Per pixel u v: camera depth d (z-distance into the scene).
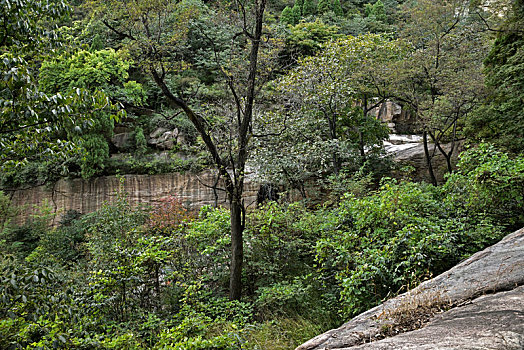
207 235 8.49
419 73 14.12
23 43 4.20
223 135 8.70
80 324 4.61
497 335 1.75
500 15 13.04
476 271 3.48
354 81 14.90
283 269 8.16
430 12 15.04
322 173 15.35
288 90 14.23
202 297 7.00
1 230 19.34
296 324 6.07
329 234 7.54
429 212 7.19
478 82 12.81
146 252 6.95
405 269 5.09
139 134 21.59
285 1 34.81
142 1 6.63
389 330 2.62
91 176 20.09
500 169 6.81
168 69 7.38
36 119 3.37
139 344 5.11
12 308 3.53
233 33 8.04
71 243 15.30
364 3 41.00
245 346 5.03
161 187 19.61
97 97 3.82
